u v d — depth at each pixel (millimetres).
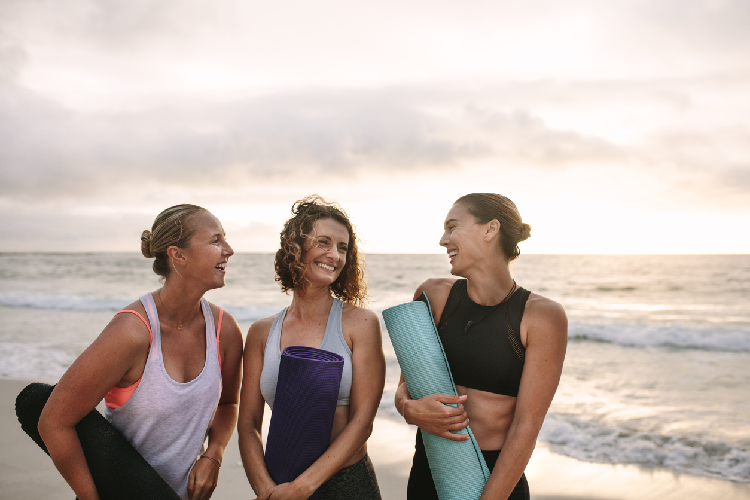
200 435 2074
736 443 4836
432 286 2379
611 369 8328
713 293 22031
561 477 4180
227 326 2266
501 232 2131
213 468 2092
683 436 5035
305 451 1951
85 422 1906
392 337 2150
